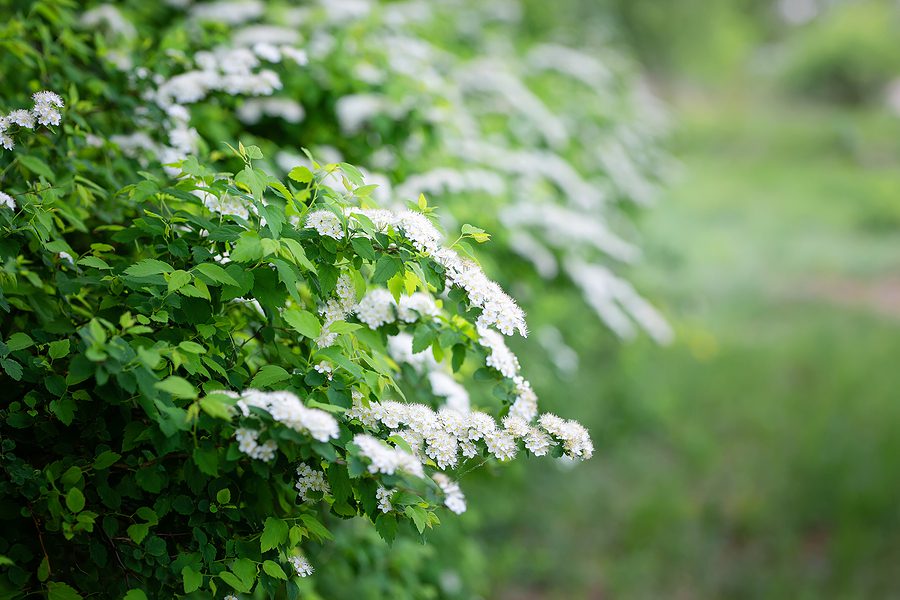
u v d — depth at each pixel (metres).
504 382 1.74
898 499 4.84
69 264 1.82
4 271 1.62
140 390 1.36
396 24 4.48
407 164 3.43
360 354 1.69
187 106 2.67
